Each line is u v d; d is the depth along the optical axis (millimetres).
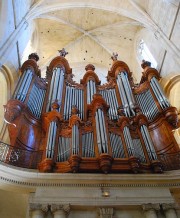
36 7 13336
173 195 7770
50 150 7879
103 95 12414
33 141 9242
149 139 8633
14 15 11258
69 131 8773
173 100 12617
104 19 16109
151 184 7582
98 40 17031
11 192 7926
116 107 11367
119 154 8062
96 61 17828
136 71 16109
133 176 7500
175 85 12266
